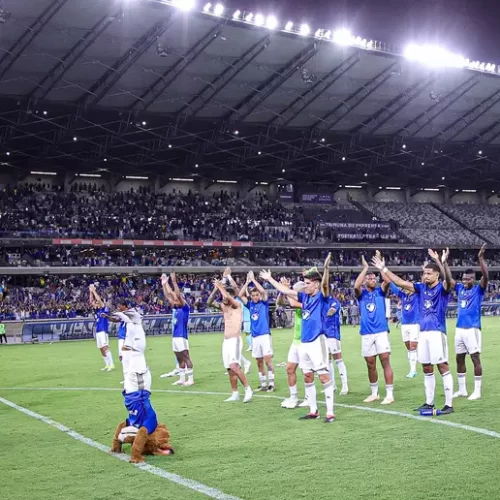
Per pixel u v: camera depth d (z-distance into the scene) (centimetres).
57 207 5881
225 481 740
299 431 1002
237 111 5378
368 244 6800
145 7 3919
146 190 6794
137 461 840
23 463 855
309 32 4578
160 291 5488
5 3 3584
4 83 4391
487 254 7631
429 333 1106
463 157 6812
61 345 3591
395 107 5778
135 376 897
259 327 1481
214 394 1445
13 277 5278
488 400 1212
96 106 4919
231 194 7269
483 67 5444
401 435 941
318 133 5944
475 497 651
